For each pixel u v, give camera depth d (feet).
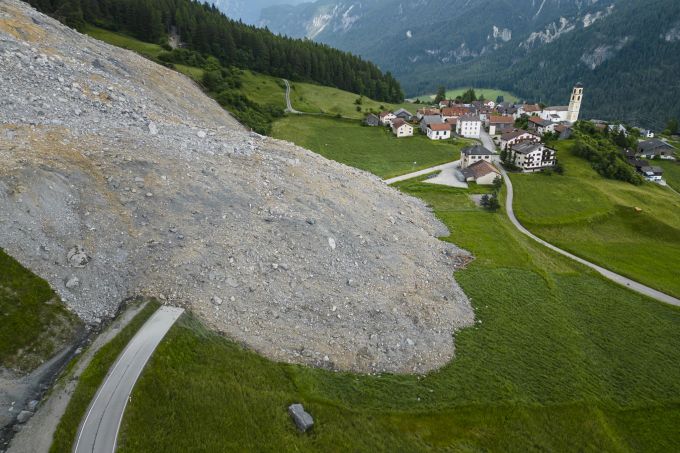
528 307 152.35
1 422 74.79
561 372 121.29
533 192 286.25
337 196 175.83
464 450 93.97
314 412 92.73
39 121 132.87
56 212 107.96
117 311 102.27
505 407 106.32
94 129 142.92
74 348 91.56
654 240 239.71
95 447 72.90
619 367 126.62
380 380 108.17
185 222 125.49
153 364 89.15
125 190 124.88
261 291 117.70
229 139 181.68
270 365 101.50
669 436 105.50
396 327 123.85
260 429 85.76
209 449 79.46
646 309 159.84
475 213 243.19
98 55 229.25
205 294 111.45
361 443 89.15
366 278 138.21
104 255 108.58
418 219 208.64
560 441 100.48
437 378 113.50
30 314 90.74
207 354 97.40
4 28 179.73
